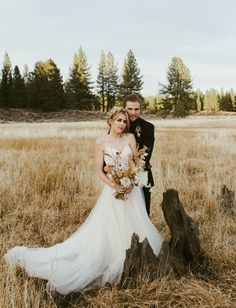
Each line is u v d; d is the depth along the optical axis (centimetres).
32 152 1230
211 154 1232
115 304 359
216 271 421
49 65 6159
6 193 705
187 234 423
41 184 770
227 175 877
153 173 845
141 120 460
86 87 6894
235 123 3891
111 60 7275
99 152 437
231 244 484
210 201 634
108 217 427
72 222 589
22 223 567
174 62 6556
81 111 6228
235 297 373
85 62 6856
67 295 392
